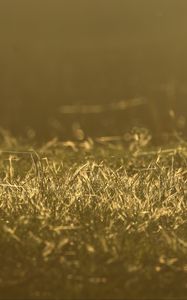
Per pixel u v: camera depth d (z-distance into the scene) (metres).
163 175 17.27
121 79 39.94
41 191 16.05
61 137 29.38
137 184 16.56
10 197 15.79
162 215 15.09
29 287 12.35
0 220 14.79
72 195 15.81
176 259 13.12
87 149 22.02
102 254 13.21
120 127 30.41
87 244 13.48
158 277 12.70
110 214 15.01
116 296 12.12
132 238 13.91
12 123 33.53
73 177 16.77
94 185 16.52
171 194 16.42
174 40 46.12
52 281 12.49
